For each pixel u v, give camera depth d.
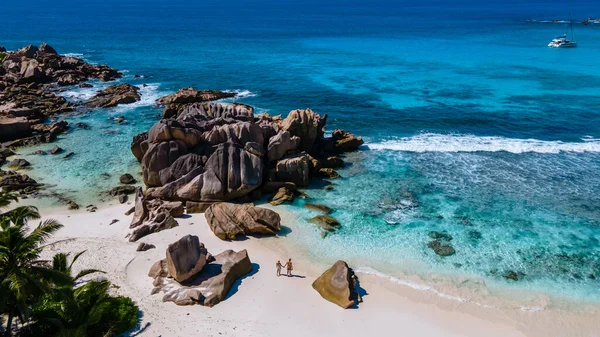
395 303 30.20
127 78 95.69
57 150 54.16
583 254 35.97
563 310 30.12
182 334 26.44
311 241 37.06
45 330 23.95
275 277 32.28
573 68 105.06
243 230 37.31
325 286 30.59
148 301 29.02
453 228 39.41
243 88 87.69
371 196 44.97
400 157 54.69
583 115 70.88
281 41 154.62
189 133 45.22
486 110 73.56
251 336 26.64
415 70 103.69
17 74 89.50
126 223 38.78
